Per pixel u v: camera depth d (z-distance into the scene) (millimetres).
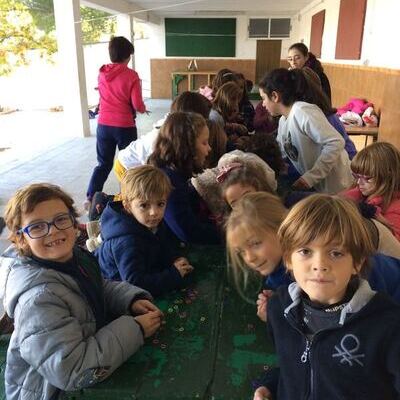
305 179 2141
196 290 1338
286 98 2248
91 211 2316
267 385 927
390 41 4719
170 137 1694
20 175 4883
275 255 1074
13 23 7789
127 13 10695
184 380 971
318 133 2139
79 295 1063
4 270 1062
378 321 759
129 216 1381
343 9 6762
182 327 1155
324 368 798
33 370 1003
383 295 796
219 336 1116
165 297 1305
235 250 1135
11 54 8156
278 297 919
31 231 1008
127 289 1241
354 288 808
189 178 1808
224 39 14242
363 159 1621
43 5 8078
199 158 1760
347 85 6402
